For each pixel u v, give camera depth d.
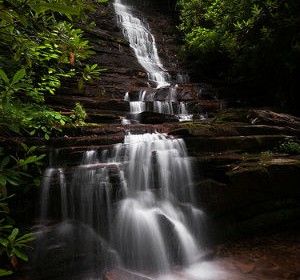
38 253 4.29
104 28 12.62
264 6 9.10
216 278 4.43
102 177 5.07
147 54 12.77
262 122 7.30
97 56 10.83
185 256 5.10
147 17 15.47
